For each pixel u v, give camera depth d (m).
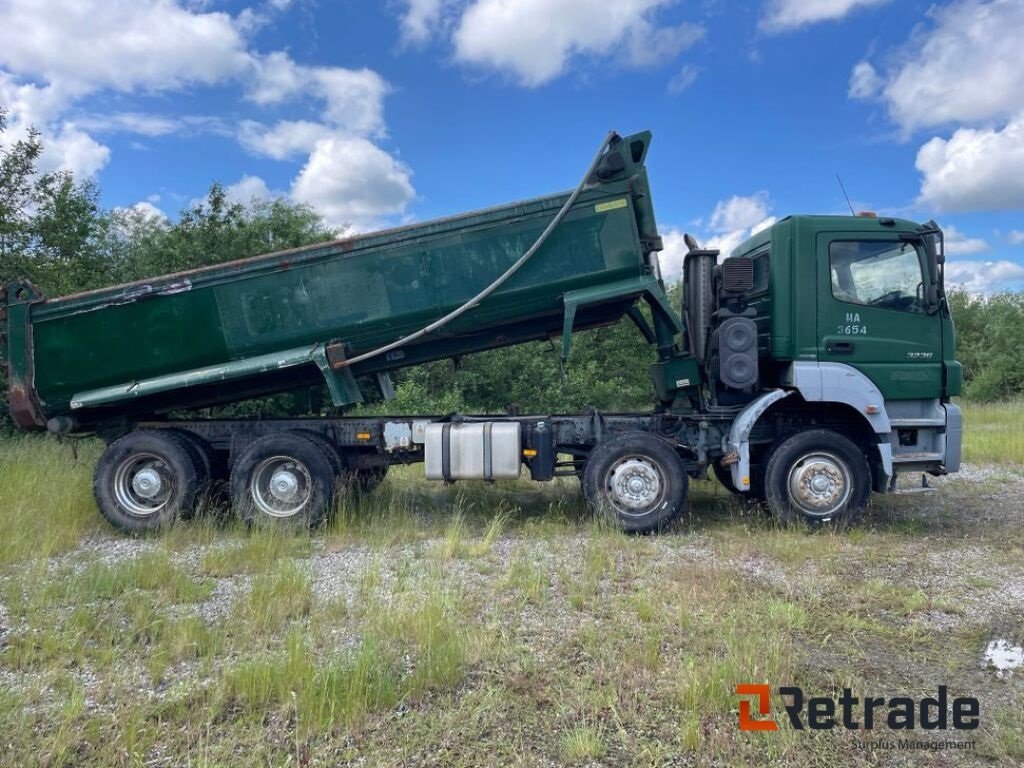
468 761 3.09
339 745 3.20
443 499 8.62
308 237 14.90
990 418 18.39
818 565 5.83
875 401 6.98
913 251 7.20
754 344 7.05
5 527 6.51
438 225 7.04
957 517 7.79
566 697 3.61
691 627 4.43
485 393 17.48
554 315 7.55
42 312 7.18
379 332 7.18
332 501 7.13
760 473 7.43
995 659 4.10
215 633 4.34
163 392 7.47
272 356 7.14
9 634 4.43
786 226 7.11
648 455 6.95
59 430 7.46
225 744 3.20
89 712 3.52
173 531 6.90
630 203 6.99
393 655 4.02
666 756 3.11
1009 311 30.14
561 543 6.57
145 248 14.38
